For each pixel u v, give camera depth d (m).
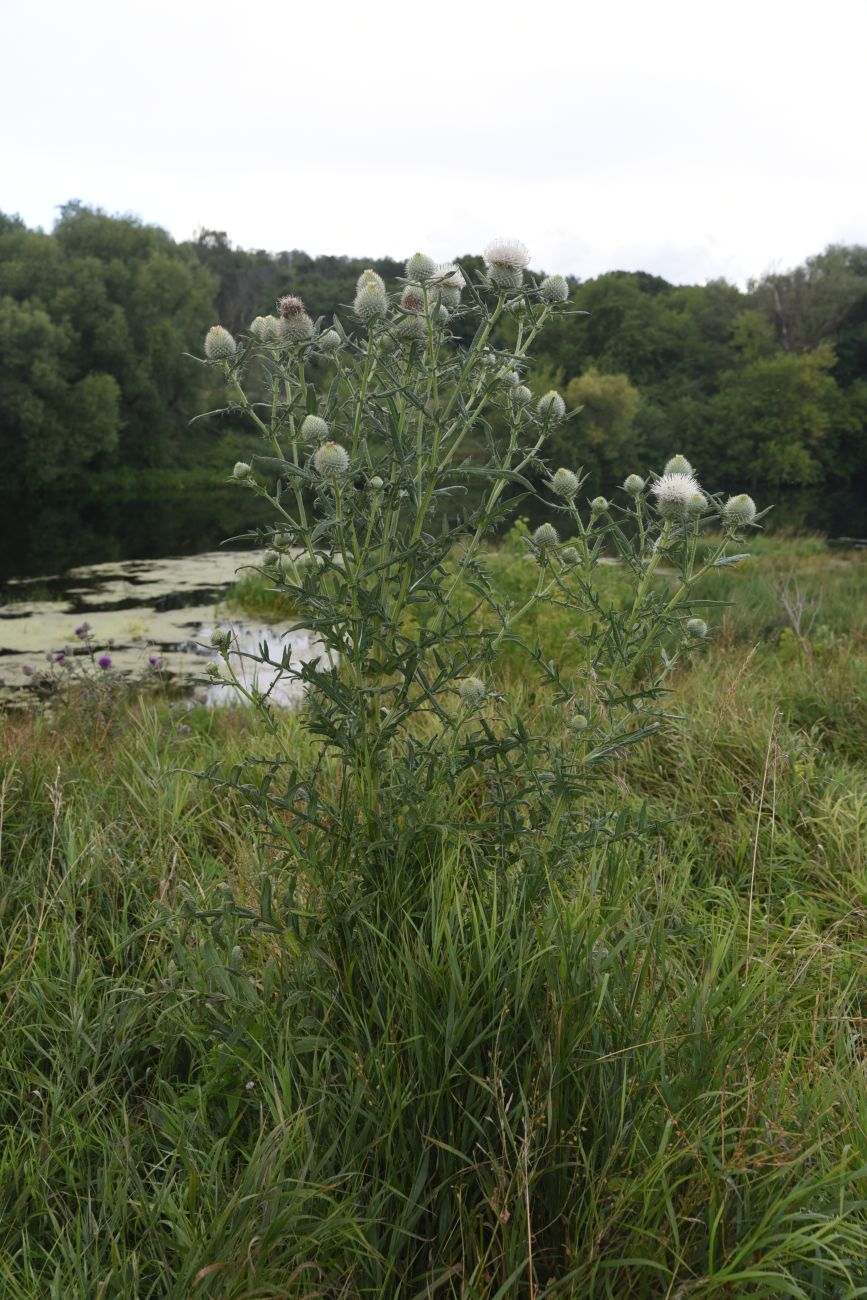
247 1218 1.57
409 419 2.22
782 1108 1.85
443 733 2.44
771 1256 1.50
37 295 35.41
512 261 2.18
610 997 1.89
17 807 3.48
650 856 2.93
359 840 2.18
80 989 2.41
